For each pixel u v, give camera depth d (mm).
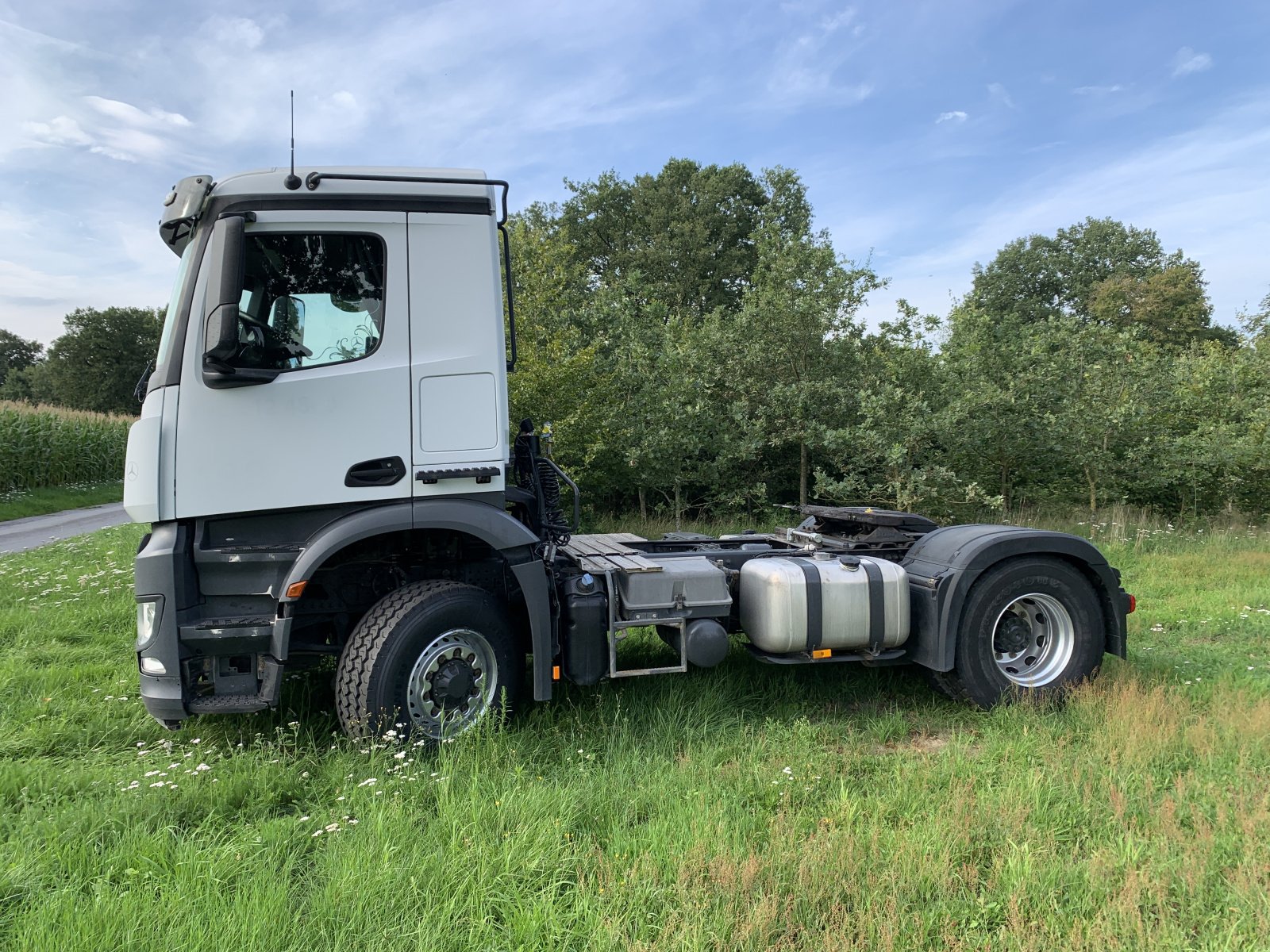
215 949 2213
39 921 2312
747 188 30469
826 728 4262
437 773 3416
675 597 4285
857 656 4539
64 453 23719
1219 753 3688
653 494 13164
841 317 12188
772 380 12383
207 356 3475
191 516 3602
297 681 4840
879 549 5133
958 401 10531
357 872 2572
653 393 11477
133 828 2912
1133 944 2340
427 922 2340
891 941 2281
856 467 10930
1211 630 6336
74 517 17875
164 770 3502
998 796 3238
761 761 3766
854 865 2674
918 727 4391
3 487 20922
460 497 3977
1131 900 2480
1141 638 6141
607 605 4223
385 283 3824
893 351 11672
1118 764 3574
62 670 5012
